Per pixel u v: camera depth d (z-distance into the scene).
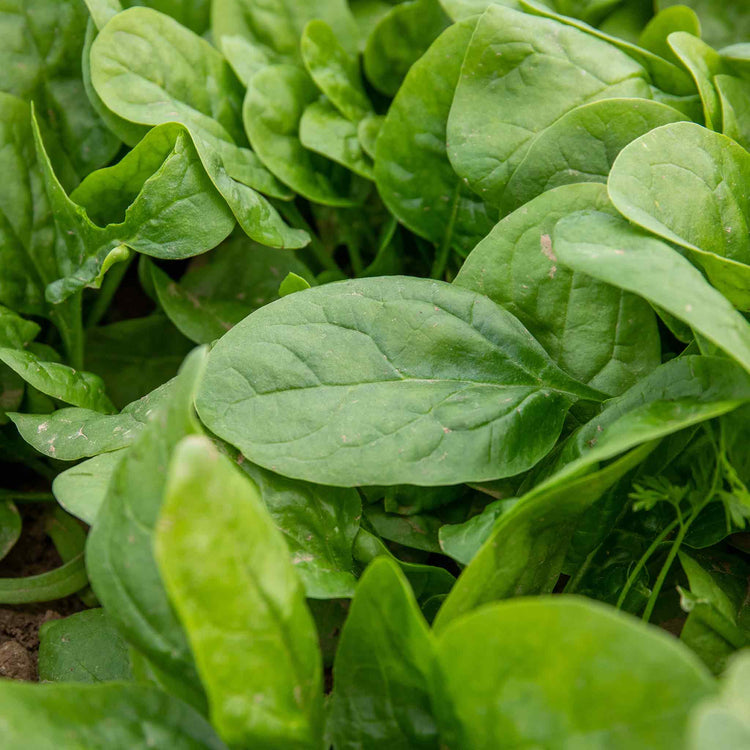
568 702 0.34
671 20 0.47
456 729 0.36
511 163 0.43
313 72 0.47
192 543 0.34
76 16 0.47
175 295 0.47
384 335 0.41
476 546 0.39
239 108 0.48
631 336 0.42
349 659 0.37
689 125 0.41
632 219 0.38
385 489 0.43
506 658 0.35
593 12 0.49
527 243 0.42
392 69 0.50
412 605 0.36
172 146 0.43
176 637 0.37
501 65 0.44
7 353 0.43
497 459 0.40
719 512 0.41
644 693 0.34
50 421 0.42
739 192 0.41
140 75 0.45
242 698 0.35
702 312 0.37
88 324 0.49
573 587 0.42
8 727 0.35
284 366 0.41
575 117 0.42
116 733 0.36
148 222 0.43
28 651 0.44
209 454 0.34
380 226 0.50
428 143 0.46
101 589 0.37
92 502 0.39
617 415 0.40
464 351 0.41
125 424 0.41
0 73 0.47
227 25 0.49
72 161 0.48
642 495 0.39
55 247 0.46
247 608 0.35
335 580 0.40
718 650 0.39
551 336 0.42
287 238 0.44
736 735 0.32
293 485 0.40
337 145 0.47
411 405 0.40
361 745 0.38
